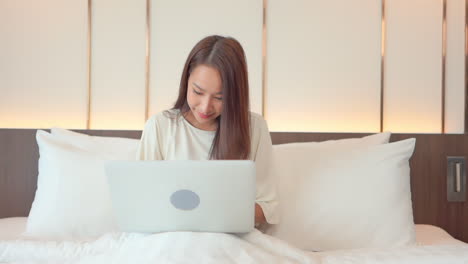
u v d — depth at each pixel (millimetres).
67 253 1234
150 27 2016
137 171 1058
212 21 2020
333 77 2027
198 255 1025
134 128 2012
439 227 1945
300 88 2027
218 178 1050
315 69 2029
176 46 2018
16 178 1944
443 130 2020
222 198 1078
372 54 2027
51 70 2006
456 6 2023
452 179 1955
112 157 1682
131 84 2012
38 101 2004
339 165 1606
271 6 2027
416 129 2027
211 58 1272
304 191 1563
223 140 1341
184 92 1447
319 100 2027
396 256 1162
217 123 1476
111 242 1254
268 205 1443
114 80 2010
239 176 1050
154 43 2016
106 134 1942
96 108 2010
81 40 2006
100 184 1602
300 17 2029
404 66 2033
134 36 2012
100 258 1086
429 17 2031
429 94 2029
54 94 2004
